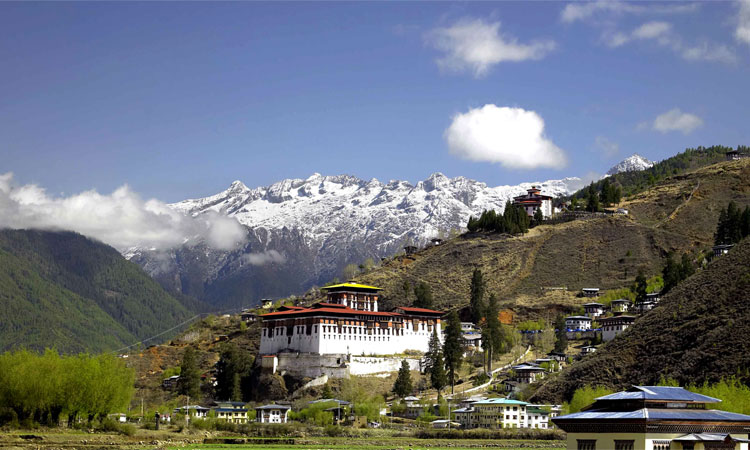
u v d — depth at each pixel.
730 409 174.62
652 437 131.38
